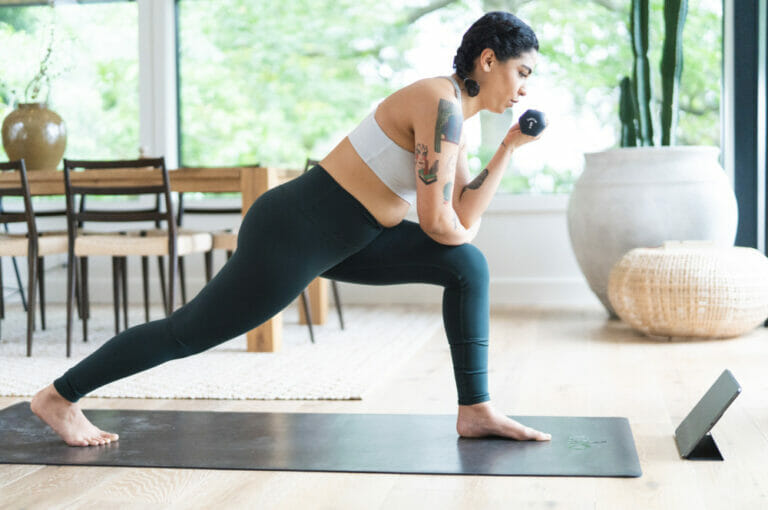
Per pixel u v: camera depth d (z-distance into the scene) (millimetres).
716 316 3713
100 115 5938
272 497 1817
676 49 4445
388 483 1895
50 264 5902
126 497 1830
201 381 3068
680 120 5242
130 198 5883
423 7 5559
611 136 5367
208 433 2340
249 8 5789
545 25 5395
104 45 5906
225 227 5781
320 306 4582
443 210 1969
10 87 5957
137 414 2578
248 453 2135
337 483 1902
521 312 4938
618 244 4305
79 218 3795
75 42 5930
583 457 2047
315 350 3756
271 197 2027
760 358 3363
